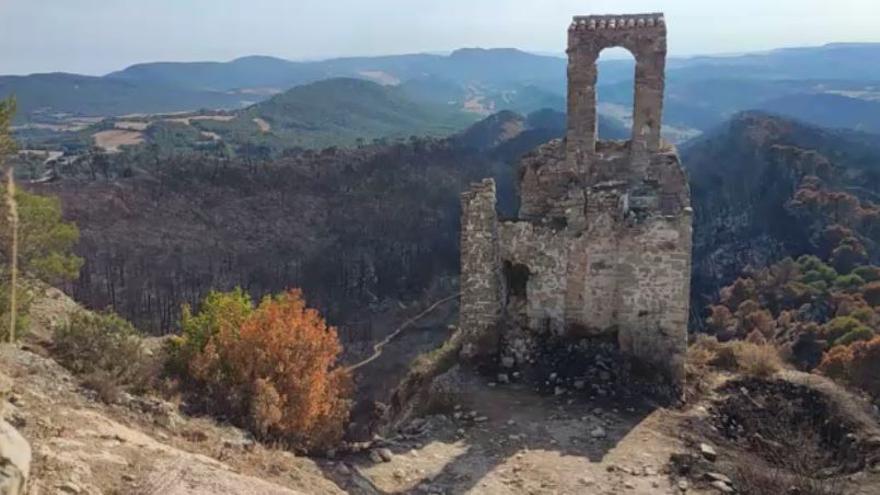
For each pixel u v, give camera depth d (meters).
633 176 19.92
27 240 17.86
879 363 25.03
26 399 10.56
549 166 20.27
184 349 16.28
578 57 19.69
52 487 7.91
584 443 15.23
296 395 15.10
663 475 13.84
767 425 16.72
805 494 13.13
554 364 18.67
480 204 19.34
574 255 18.92
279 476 11.20
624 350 18.75
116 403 12.30
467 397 17.59
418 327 65.25
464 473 13.77
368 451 14.39
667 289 18.36
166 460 9.82
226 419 13.74
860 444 15.69
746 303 50.06
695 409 17.17
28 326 16.47
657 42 19.22
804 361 36.72
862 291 47.06
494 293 19.42
